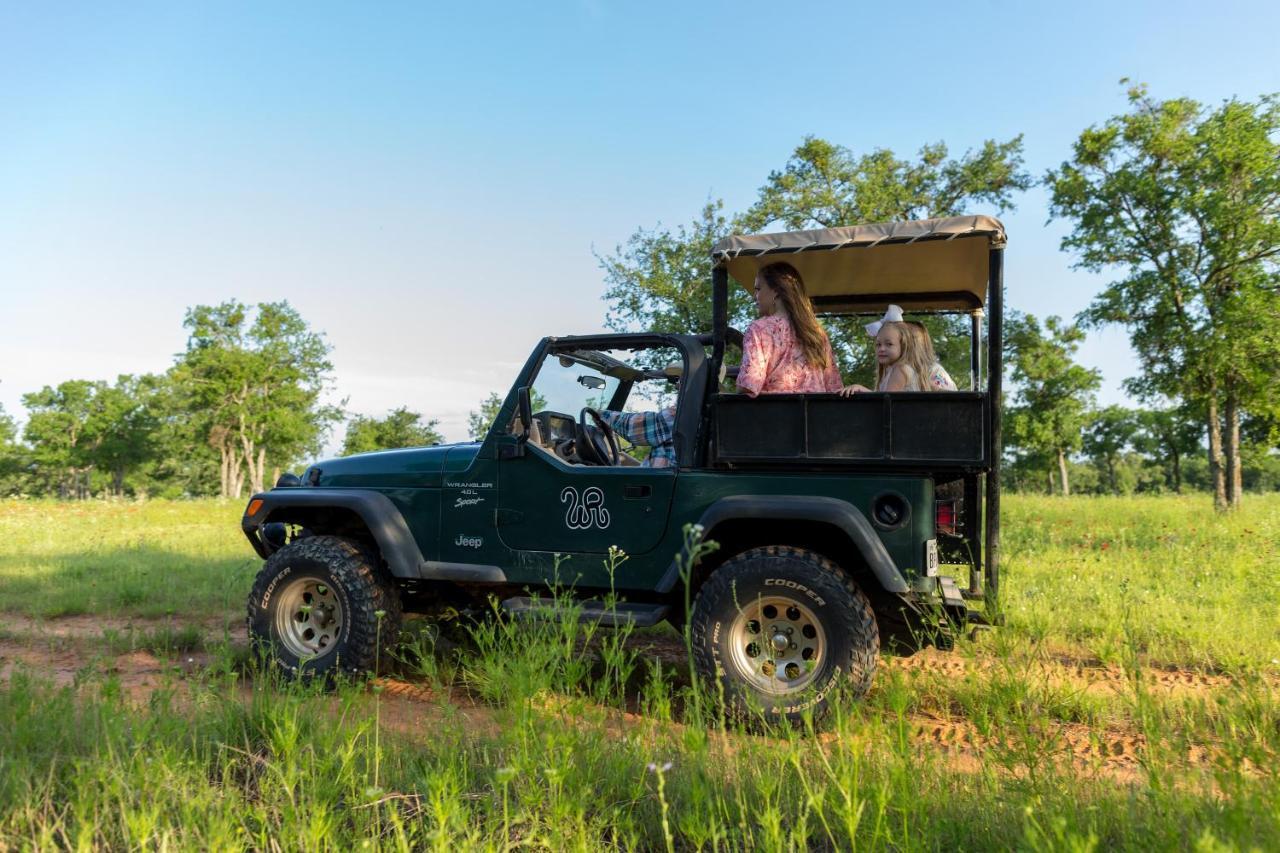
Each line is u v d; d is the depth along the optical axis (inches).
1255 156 757.9
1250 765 127.3
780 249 181.3
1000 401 166.9
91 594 312.3
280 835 94.5
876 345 197.9
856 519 163.5
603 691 125.2
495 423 194.7
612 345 197.6
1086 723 168.2
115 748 114.9
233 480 2805.1
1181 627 236.2
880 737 115.2
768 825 86.8
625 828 103.7
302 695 147.9
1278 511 686.5
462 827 89.8
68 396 3481.8
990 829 98.6
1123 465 3791.8
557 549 187.3
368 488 204.7
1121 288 836.6
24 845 91.4
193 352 2770.7
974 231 169.5
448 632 220.8
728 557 181.6
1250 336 753.0
